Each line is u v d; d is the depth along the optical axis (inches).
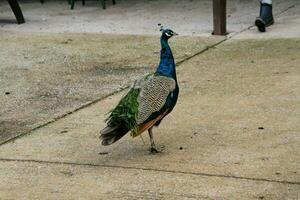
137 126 259.8
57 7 691.4
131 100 263.1
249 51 457.4
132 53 467.8
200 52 461.7
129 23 581.3
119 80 400.2
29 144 299.7
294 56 436.8
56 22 603.5
